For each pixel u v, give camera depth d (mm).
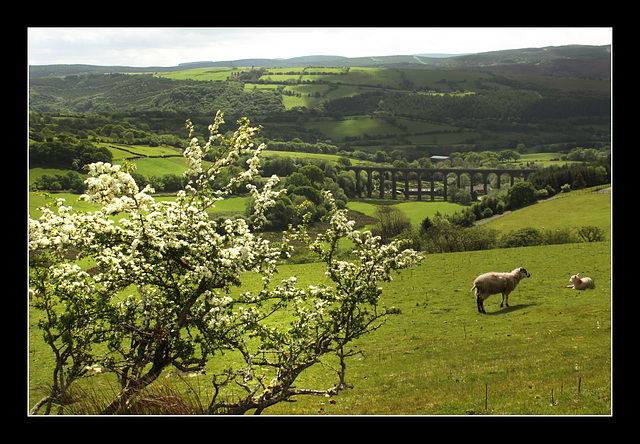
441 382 17594
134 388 11125
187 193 12969
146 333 11930
